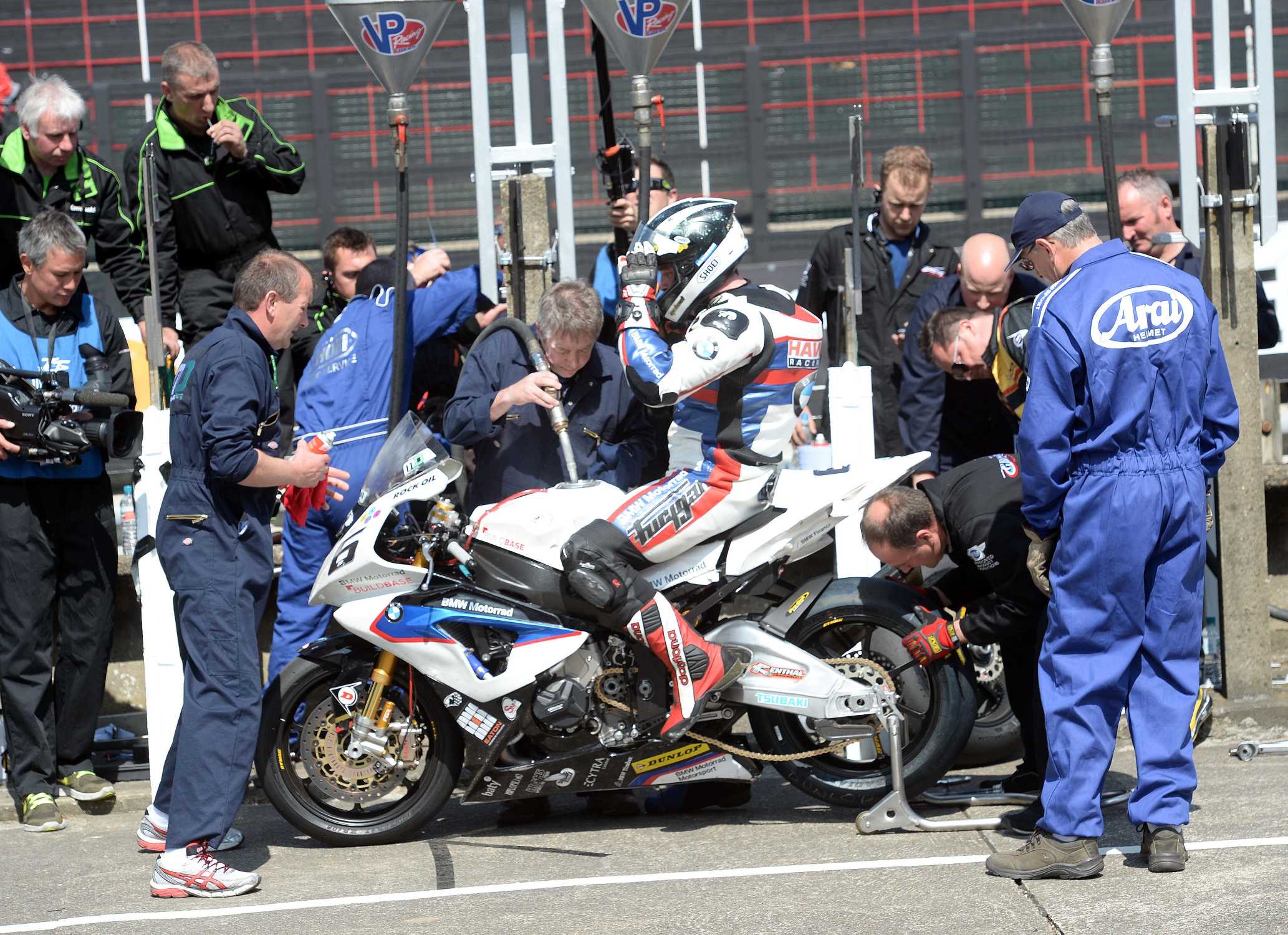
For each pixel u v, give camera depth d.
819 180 40.88
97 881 17.31
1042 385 15.37
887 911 14.66
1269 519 25.89
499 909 15.35
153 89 39.56
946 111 40.88
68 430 19.28
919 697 18.30
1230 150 21.56
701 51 40.72
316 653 18.14
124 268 23.44
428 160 39.97
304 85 39.72
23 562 20.11
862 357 24.62
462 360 23.83
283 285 17.23
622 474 19.95
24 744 20.25
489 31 43.84
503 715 17.69
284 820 20.05
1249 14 26.08
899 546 17.55
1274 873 15.09
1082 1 18.72
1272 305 22.89
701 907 15.09
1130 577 15.30
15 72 43.88
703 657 17.12
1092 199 40.97
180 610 17.14
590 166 40.69
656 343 16.91
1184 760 15.53
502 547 17.73
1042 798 15.70
